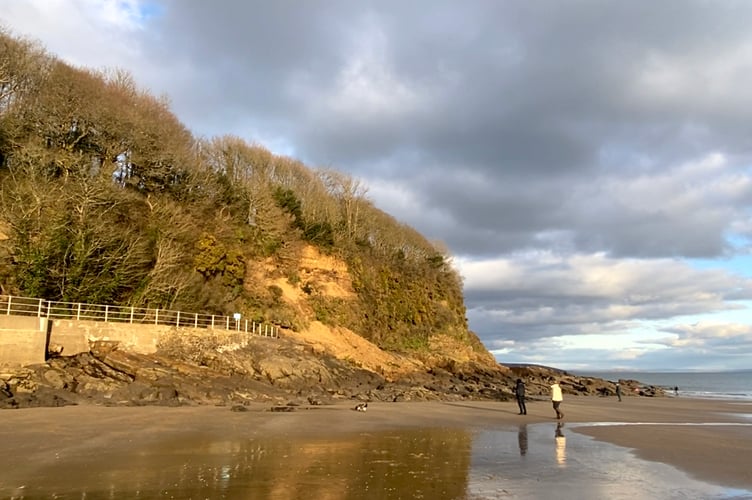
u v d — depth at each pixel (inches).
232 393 1177.4
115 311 1412.4
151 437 680.4
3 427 708.7
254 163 2684.5
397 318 2785.4
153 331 1306.6
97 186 1525.6
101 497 400.2
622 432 856.9
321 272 2400.3
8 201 1414.9
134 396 1039.0
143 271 1547.7
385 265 2883.9
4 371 1003.3
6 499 390.9
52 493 409.1
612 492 442.3
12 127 1633.9
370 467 523.2
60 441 629.3
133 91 2162.9
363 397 1407.5
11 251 1328.7
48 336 1149.7
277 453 591.2
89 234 1443.2
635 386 3088.1
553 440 748.6
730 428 947.3
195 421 832.9
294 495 412.2
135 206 1774.1
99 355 1199.6
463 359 2883.9
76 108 1780.3
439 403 1409.9
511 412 1197.7
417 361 2454.5
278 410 1028.5
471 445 685.9
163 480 454.9
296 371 1439.5
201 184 2159.2
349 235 2758.4
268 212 2288.4
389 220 3299.7
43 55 1841.8
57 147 1717.5
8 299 1198.3
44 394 954.7
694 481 489.7
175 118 2320.4
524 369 3221.0
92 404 971.9
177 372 1222.9
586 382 2940.5
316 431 778.2
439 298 3287.4
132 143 1911.9
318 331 2098.9
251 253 2146.9
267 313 1916.8
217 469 501.7
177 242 1747.0
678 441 755.4
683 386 4749.0
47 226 1376.7
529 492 437.1
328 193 2972.4
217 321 1633.9
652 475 514.0
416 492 430.0
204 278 1781.5
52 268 1348.4
